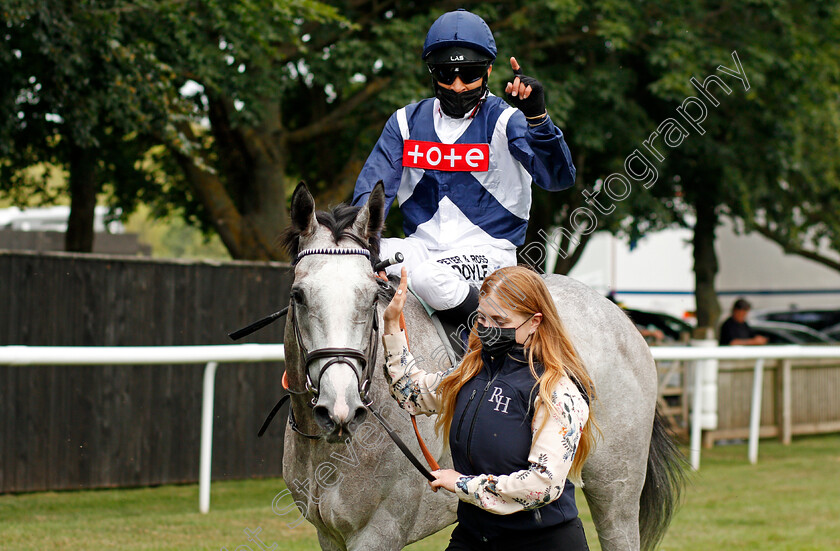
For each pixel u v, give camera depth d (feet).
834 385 38.06
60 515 19.76
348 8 36.11
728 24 40.01
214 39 32.50
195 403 24.49
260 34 28.53
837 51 42.63
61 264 22.63
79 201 37.17
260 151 37.63
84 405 22.61
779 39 40.27
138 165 47.24
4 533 17.75
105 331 23.39
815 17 41.91
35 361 17.24
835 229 52.31
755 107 41.98
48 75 26.94
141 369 23.52
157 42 29.40
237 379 25.40
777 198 47.55
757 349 29.63
